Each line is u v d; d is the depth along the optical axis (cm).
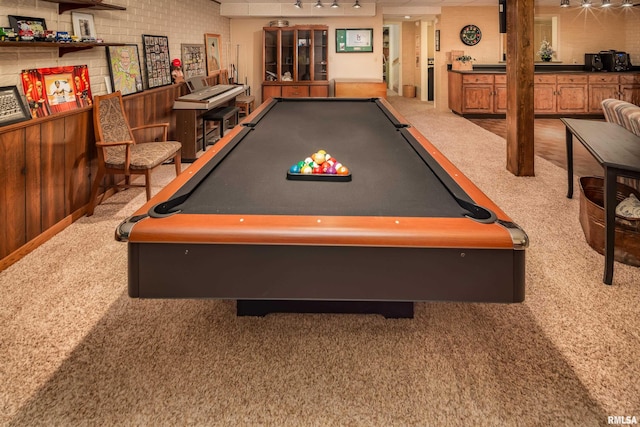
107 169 335
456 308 204
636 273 237
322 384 153
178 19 599
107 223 322
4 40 250
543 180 428
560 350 171
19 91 278
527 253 263
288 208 140
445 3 869
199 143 598
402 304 190
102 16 389
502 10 459
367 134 281
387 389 150
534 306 205
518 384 152
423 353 170
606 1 756
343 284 119
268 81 859
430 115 918
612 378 155
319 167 179
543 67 916
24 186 265
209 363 165
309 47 855
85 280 234
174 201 141
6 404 144
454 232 115
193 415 139
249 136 272
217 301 212
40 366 163
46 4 309
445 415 138
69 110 324
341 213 135
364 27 883
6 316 198
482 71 881
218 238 116
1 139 244
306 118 351
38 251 271
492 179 433
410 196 153
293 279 120
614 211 218
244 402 145
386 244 114
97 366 163
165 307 206
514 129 441
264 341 178
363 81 828
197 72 674
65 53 329
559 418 137
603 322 191
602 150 235
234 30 891
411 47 1298
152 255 120
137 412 140
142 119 455
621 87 848
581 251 266
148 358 168
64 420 137
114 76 407
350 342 177
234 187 164
